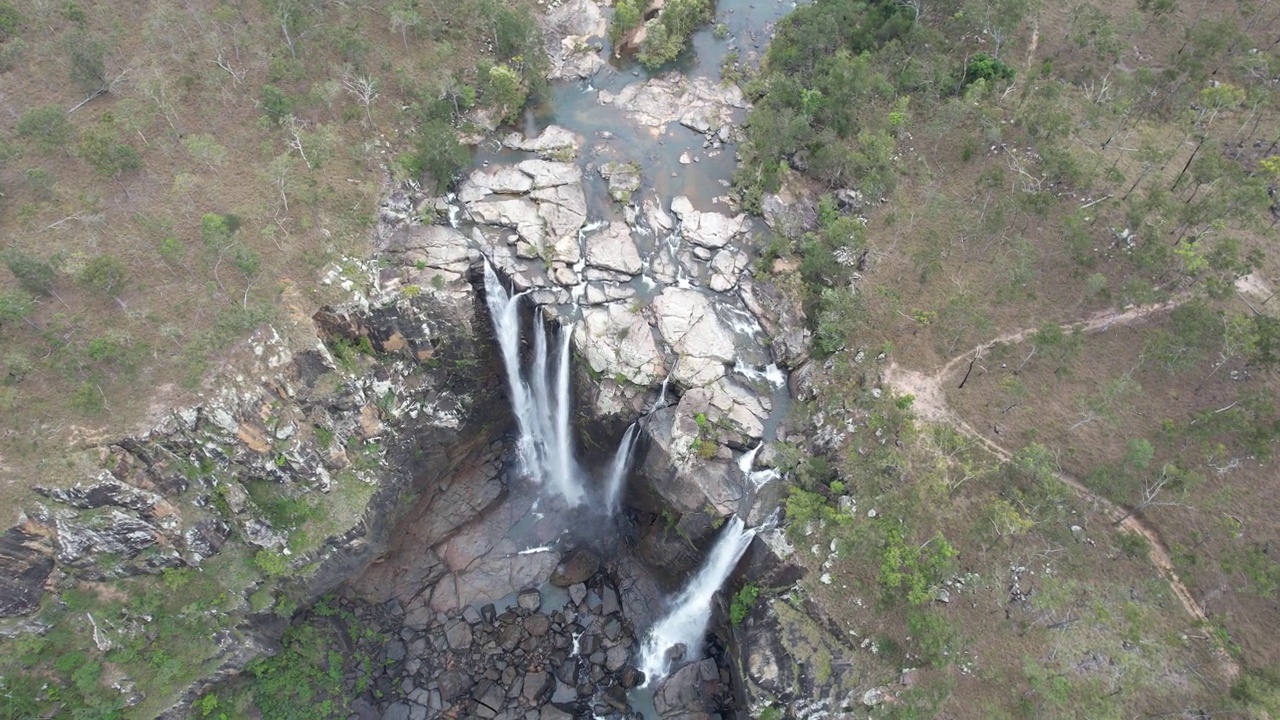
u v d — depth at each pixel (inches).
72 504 1686.8
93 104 2340.1
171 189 2198.6
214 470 1887.3
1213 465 1915.6
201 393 1841.8
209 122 2385.6
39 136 2134.6
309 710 2074.3
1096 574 1845.5
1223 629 1731.1
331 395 2046.0
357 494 2070.6
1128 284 2170.3
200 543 1866.4
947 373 2166.6
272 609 1982.0
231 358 1913.1
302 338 2021.4
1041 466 1845.5
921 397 2123.5
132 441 1760.6
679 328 2362.2
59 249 1988.2
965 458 2010.3
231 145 2345.0
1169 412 2018.9
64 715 1706.4
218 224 2025.1
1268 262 2237.9
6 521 1632.6
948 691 1729.8
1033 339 2158.0
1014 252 2335.1
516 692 2233.0
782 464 2167.8
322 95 2472.9
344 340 2191.2
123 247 2036.2
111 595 1782.7
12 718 1647.4
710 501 2143.2
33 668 1689.2
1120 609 1792.6
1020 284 2261.3
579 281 2437.3
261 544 1956.2
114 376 1823.3
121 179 2181.3
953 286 2317.9
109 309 1923.0
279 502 1977.1
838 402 2169.0
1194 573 1811.0
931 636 1754.4
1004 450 2021.4
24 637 1678.2
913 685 1787.6
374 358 2234.3
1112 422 2020.2
